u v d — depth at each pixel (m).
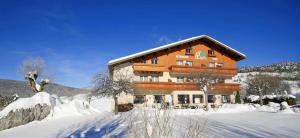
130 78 29.94
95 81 27.14
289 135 11.44
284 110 24.39
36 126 20.44
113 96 26.17
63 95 49.50
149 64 34.81
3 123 21.34
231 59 40.69
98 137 11.79
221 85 37.22
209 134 11.40
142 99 34.34
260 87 38.19
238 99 38.25
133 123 4.79
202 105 36.38
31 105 24.22
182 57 37.84
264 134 11.74
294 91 55.16
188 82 36.31
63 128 17.23
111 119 19.50
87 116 25.47
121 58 33.91
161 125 4.68
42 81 28.97
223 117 21.36
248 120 18.25
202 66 37.53
